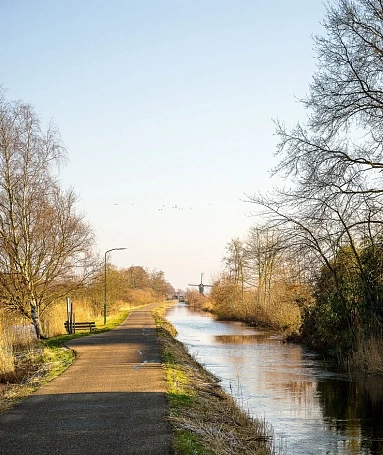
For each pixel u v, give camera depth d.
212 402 13.55
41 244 32.66
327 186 21.44
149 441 8.88
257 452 10.29
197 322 59.00
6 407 11.62
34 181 31.94
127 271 132.50
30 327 32.59
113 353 21.94
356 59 20.33
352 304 24.56
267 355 27.81
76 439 9.04
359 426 13.40
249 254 47.16
